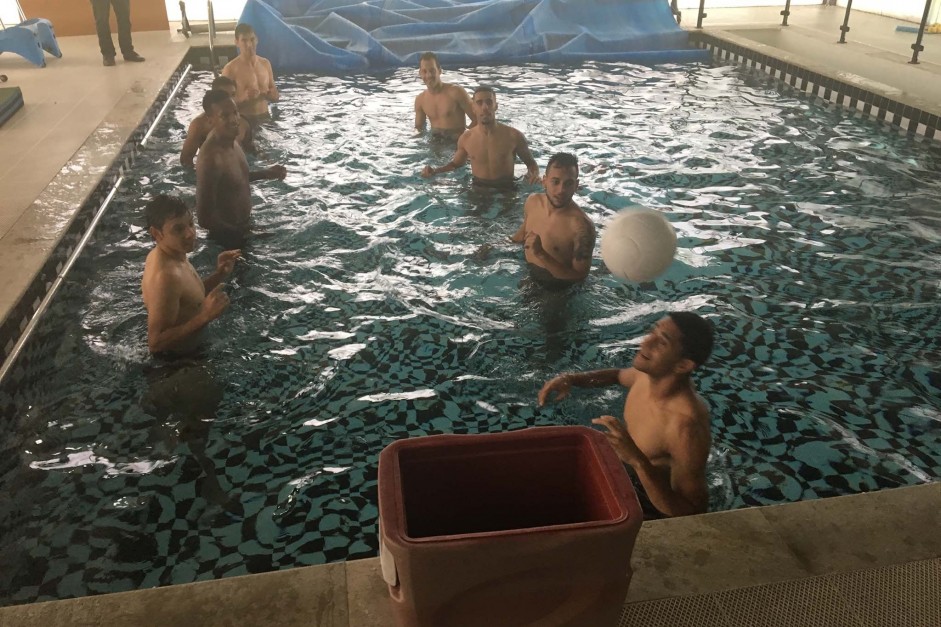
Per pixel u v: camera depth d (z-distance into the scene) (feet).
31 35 26.16
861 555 6.74
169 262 11.02
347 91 26.13
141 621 6.06
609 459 5.16
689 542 6.84
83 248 14.65
